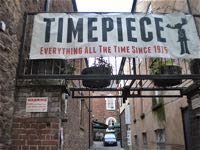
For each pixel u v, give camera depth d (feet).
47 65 16.28
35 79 15.84
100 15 16.12
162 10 29.30
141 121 47.26
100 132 133.49
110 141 101.45
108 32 15.70
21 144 15.19
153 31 15.92
